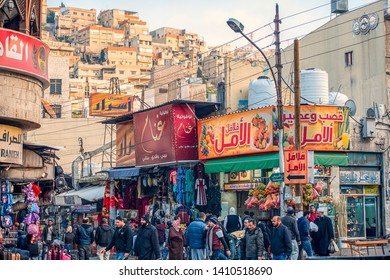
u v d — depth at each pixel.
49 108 53.47
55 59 62.72
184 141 28.25
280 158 21.42
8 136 19.41
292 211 17.48
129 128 33.75
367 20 37.12
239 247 18.16
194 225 15.80
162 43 169.38
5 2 19.41
